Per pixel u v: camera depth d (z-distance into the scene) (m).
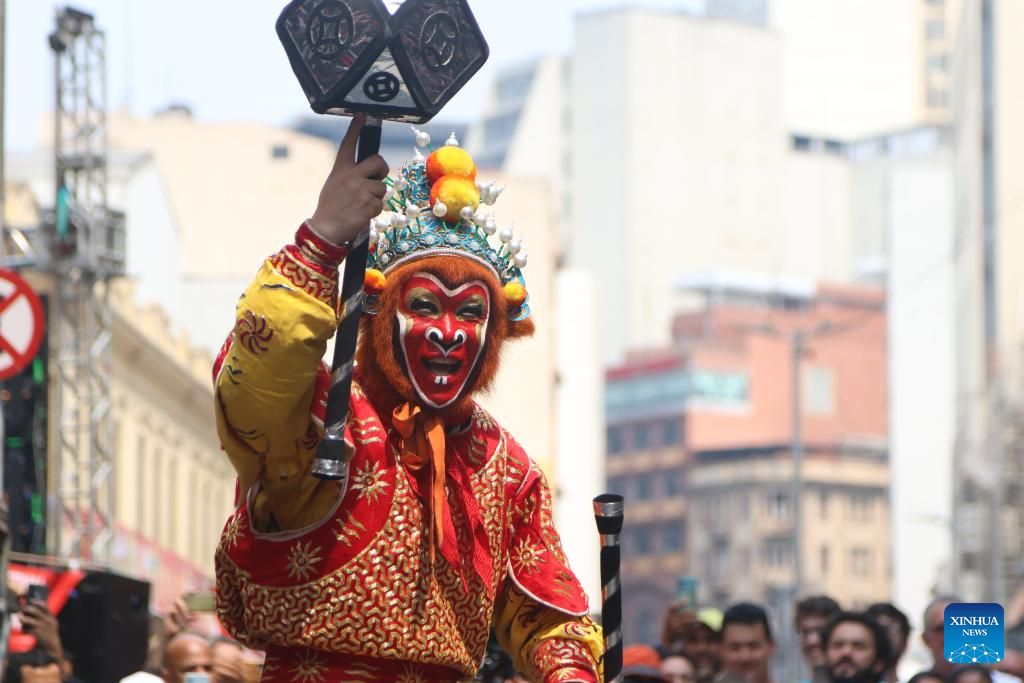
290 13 5.21
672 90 159.75
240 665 11.34
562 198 162.00
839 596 151.38
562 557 5.91
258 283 5.04
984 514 72.81
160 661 13.27
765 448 155.00
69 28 30.28
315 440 5.25
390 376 5.46
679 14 160.25
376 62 5.20
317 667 5.38
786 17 172.38
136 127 75.06
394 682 5.39
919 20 172.88
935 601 13.06
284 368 5.01
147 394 50.97
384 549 5.36
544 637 5.87
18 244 30.31
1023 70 84.62
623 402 159.25
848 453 156.75
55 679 10.03
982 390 80.00
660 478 157.12
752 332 156.38
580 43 161.12
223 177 75.06
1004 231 83.25
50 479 29.53
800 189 165.00
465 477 5.62
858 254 166.25
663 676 11.18
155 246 61.38
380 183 5.15
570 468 90.88
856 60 172.88
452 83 5.29
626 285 158.75
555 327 75.25
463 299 5.53
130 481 48.34
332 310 5.04
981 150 85.75
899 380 109.81
